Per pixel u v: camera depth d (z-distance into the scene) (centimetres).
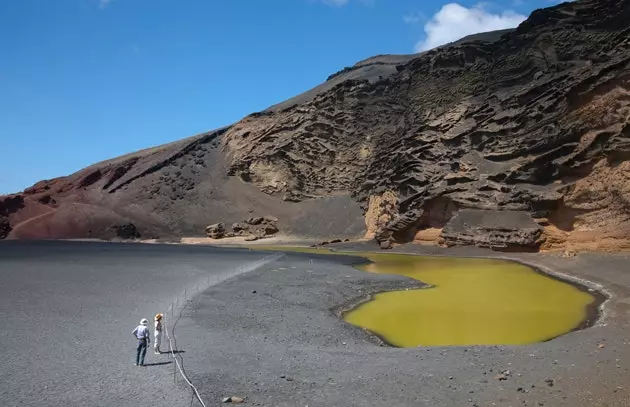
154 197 9850
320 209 8575
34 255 5200
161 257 5041
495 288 3189
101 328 1875
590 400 1138
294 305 2561
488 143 6247
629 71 4475
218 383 1282
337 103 9656
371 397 1198
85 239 8988
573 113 5038
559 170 4903
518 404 1134
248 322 2106
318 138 9406
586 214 4484
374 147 8869
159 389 1227
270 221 8588
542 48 7012
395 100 9300
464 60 8412
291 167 9319
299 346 1767
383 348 1798
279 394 1215
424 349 1736
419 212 6091
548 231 4734
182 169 10506
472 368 1438
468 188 5778
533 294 2930
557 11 7225
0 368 1379
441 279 3619
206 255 5347
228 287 2966
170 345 1644
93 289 2794
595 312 2364
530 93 6209
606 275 3278
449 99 7975
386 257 5328
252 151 9919
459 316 2398
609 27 6519
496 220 5266
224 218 8981
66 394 1188
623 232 3962
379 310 2567
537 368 1410
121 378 1309
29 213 9925
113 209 9731
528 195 5066
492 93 7219
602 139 4559
